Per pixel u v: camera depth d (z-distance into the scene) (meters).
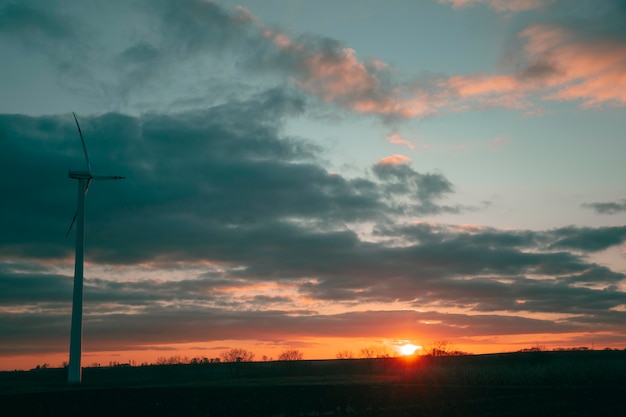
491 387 84.62
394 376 111.19
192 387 73.88
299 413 58.84
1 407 57.09
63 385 73.50
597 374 94.44
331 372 127.44
